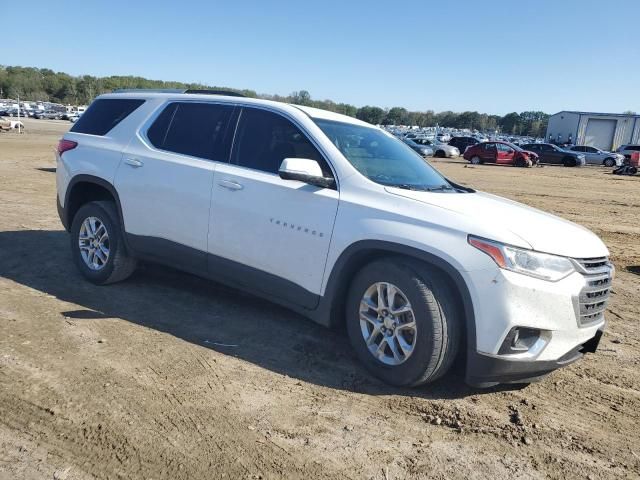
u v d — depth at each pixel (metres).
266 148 4.28
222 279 4.45
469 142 40.22
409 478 2.70
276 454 2.81
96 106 5.59
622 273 7.38
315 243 3.82
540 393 3.71
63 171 5.45
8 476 2.50
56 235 7.27
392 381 3.56
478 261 3.24
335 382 3.64
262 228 4.07
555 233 3.52
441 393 3.59
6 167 15.05
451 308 3.36
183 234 4.55
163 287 5.32
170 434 2.91
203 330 4.35
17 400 3.13
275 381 3.59
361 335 3.72
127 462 2.66
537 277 3.22
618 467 2.92
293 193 3.95
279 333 4.39
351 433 3.06
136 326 4.32
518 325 3.19
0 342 3.84
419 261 3.49
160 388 3.38
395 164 4.32
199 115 4.74
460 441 3.06
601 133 68.69
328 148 3.99
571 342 3.36
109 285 5.25
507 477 2.77
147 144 4.92
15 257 6.06
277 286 4.07
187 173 4.52
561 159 35.38
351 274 3.82
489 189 17.56
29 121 61.19
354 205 3.71
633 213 13.72
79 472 2.57
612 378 4.02
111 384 3.38
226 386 3.47
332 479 2.66
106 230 5.07
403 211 3.56
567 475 2.82
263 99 4.55
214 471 2.63
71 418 2.99
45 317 4.36
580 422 3.36
